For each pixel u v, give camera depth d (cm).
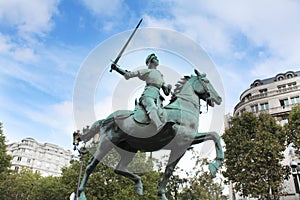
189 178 1988
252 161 1816
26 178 3197
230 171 1862
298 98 2856
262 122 2003
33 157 6125
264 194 1725
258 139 1883
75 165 1809
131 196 1545
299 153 1972
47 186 2503
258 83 3372
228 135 1978
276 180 1770
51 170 6297
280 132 1938
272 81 3428
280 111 2819
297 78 3033
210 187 2012
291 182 2403
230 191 2817
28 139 6247
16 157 5919
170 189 2050
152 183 1499
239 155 1877
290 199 2355
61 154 6638
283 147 1847
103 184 1595
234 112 3325
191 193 2036
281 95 2930
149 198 1476
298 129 1928
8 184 2975
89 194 1567
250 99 3098
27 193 3023
